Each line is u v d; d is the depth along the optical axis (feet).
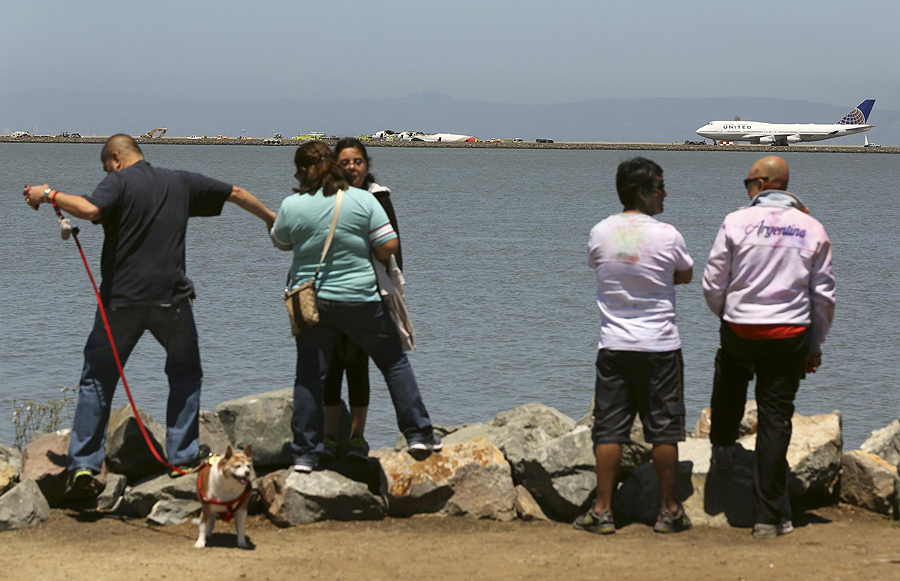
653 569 22.48
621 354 25.70
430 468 27.25
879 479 28.19
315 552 23.98
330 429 28.63
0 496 26.99
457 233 202.59
